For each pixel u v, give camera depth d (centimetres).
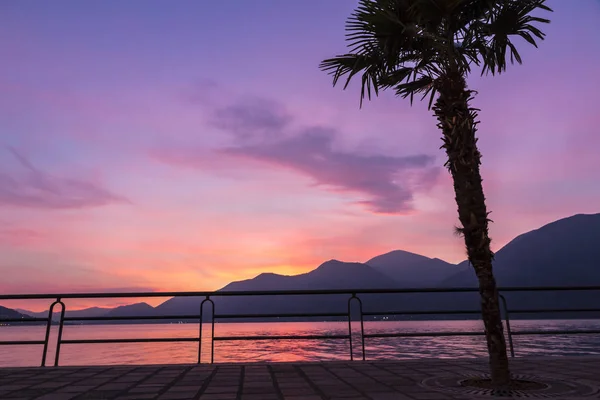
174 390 425
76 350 5903
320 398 380
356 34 526
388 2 483
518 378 469
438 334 610
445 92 488
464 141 466
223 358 4134
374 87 586
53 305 635
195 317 640
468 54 554
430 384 448
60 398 391
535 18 514
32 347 6750
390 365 596
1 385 461
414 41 545
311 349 5703
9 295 631
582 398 367
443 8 468
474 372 529
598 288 679
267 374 523
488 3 492
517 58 552
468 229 459
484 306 447
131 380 487
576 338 6825
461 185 464
